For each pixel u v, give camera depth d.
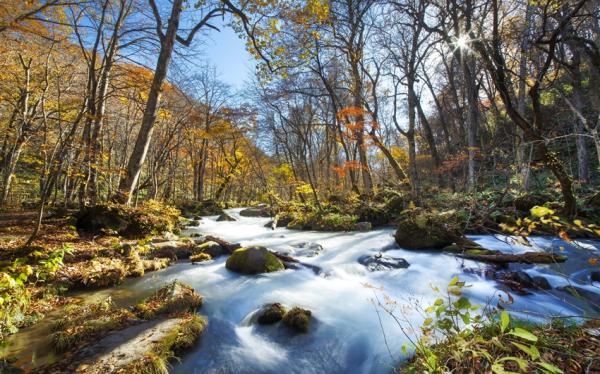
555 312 4.57
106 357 3.42
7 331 4.03
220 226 15.41
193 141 26.50
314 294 5.82
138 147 10.21
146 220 9.65
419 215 9.96
